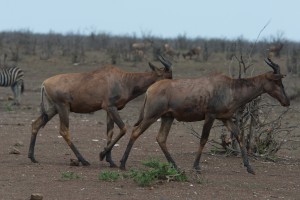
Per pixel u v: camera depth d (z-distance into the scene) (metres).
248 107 37.66
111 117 34.31
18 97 68.44
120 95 34.41
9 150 39.50
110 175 30.44
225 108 32.69
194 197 27.44
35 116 59.19
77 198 26.89
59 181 30.12
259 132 39.62
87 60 110.81
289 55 125.94
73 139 45.19
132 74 34.78
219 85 32.59
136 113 62.72
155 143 44.12
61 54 122.19
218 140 45.06
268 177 32.69
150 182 29.27
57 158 37.03
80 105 34.44
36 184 29.45
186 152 40.22
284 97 33.28
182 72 96.06
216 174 32.84
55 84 34.53
